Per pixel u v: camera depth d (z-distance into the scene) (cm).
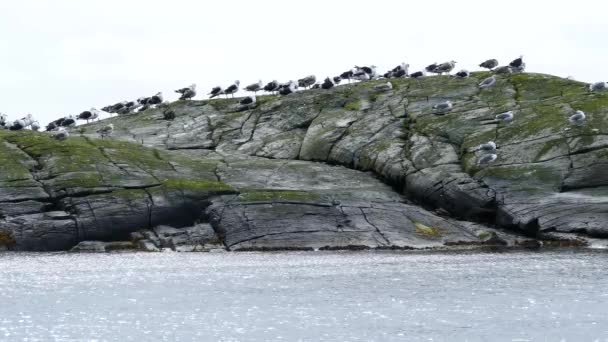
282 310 6341
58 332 5775
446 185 10094
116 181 9956
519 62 13962
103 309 6450
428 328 5775
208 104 14338
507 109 11469
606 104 10875
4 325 5956
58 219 9375
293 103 13562
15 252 9181
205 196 9812
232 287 7200
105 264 8400
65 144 11006
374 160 11200
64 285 7356
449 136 11112
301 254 8906
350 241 9275
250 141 12775
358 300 6631
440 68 14725
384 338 5556
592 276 7444
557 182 9669
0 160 10312
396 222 9631
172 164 10881
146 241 9369
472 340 5494
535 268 7881
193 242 9331
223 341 5519
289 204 9675
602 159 9694
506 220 9544
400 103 12750
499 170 10019
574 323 5866
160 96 15000
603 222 9125
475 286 7088
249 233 9331
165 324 5966
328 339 5541
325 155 11869
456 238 9494
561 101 11431
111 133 13238
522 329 5728
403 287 7100
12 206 9481
